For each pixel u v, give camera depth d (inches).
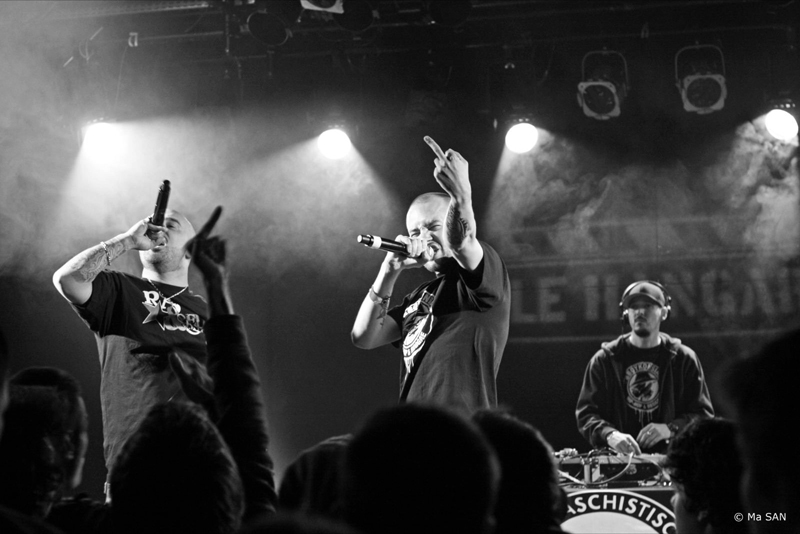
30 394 65.5
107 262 133.0
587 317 259.8
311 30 238.1
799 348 36.1
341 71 255.6
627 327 221.1
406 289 264.5
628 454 144.4
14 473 63.1
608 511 133.1
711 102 239.5
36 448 63.9
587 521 133.3
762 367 36.6
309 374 274.8
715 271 256.2
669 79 255.4
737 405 37.4
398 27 240.2
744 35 245.1
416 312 122.1
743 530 72.5
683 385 206.4
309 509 64.0
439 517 39.3
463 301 116.5
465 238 107.4
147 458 54.4
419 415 41.2
